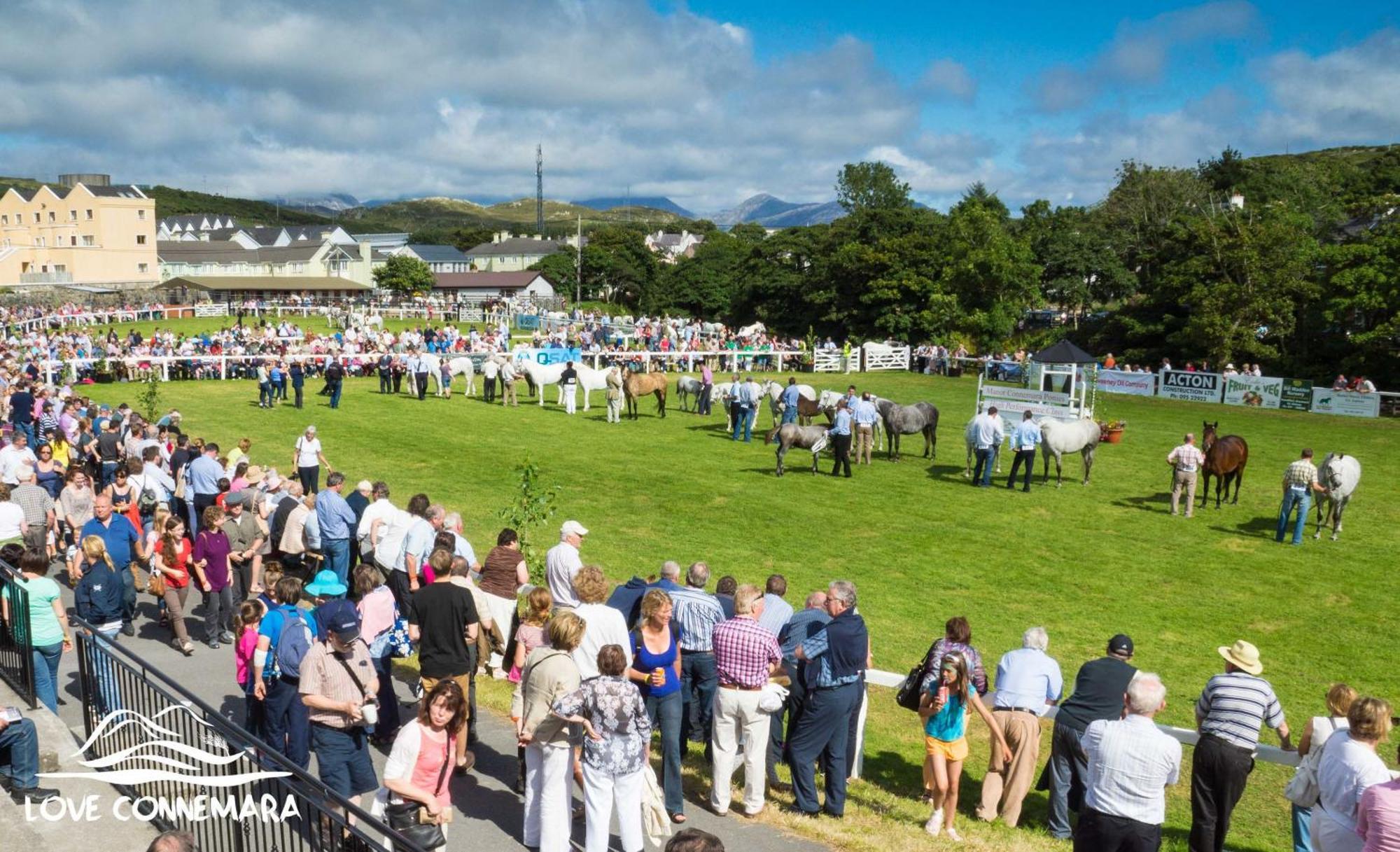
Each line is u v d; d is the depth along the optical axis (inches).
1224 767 311.7
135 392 1439.5
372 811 284.4
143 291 3454.7
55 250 3976.4
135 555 540.4
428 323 2987.2
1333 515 802.2
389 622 356.8
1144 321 2331.4
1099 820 267.3
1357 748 262.4
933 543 772.0
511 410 1398.9
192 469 613.9
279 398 1434.5
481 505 848.3
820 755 379.6
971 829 341.4
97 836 282.8
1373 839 233.3
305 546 530.9
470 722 355.3
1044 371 1278.3
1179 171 3164.4
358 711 286.8
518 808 319.9
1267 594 663.8
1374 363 1851.6
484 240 7549.2
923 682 329.1
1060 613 621.0
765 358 2058.3
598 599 320.8
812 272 3105.3
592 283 4958.2
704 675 364.2
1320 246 2117.4
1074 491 972.6
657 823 302.2
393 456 1043.9
